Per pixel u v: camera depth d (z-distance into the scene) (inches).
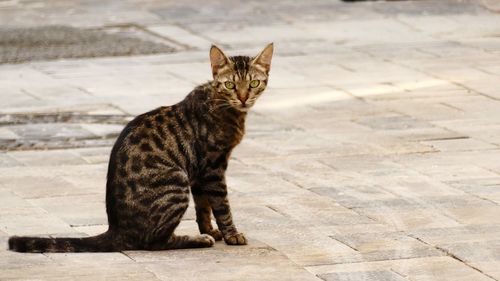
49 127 645.3
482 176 534.6
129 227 424.8
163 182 423.2
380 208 484.1
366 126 641.0
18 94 729.6
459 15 997.2
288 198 502.0
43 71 800.3
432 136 615.5
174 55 853.2
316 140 612.4
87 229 457.1
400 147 593.6
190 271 400.2
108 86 751.1
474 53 837.2
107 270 400.8
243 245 434.9
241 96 430.6
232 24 975.6
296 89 735.7
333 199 499.2
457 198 497.0
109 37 925.8
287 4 1072.2
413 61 814.5
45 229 455.8
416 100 699.4
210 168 434.3
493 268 403.9
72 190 516.1
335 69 794.8
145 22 989.2
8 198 502.6
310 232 450.3
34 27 971.9
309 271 401.1
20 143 609.6
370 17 997.2
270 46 439.5
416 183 524.1
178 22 986.7
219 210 437.1
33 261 411.5
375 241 437.1
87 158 577.0
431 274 398.0
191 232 453.7
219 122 432.1
